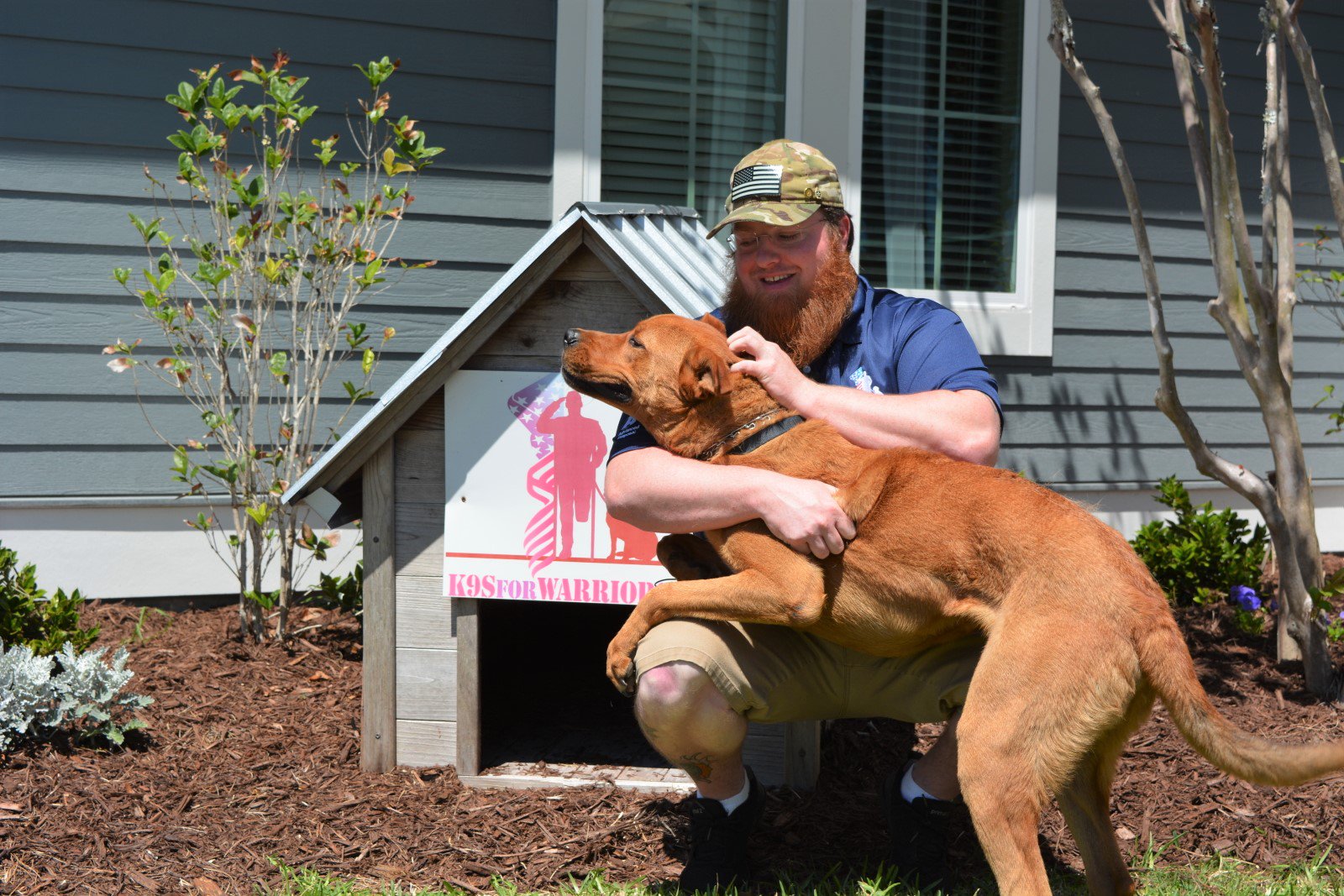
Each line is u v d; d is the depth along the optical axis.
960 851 3.11
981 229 6.61
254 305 4.77
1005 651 2.35
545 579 3.40
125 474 5.18
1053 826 3.28
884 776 3.59
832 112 6.25
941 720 2.79
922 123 6.49
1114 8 6.49
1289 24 4.29
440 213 5.55
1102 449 6.62
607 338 2.89
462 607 3.49
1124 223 6.63
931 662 2.73
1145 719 2.42
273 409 5.30
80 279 5.08
